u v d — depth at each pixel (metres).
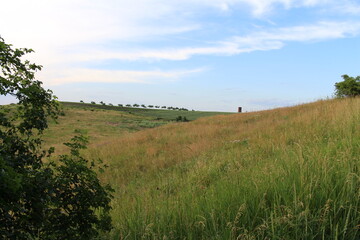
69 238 3.29
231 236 3.24
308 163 4.67
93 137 34.53
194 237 3.58
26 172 3.09
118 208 5.52
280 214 3.40
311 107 19.67
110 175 11.05
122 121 53.72
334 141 6.62
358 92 26.91
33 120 3.32
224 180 5.64
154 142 18.28
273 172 4.68
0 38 3.18
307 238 3.08
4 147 3.05
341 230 3.12
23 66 3.38
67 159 3.62
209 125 23.52
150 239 3.79
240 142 11.99
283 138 9.34
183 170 9.71
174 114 85.75
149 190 7.05
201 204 4.41
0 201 2.63
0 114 3.15
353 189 3.58
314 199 3.56
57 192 3.27
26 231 3.01
